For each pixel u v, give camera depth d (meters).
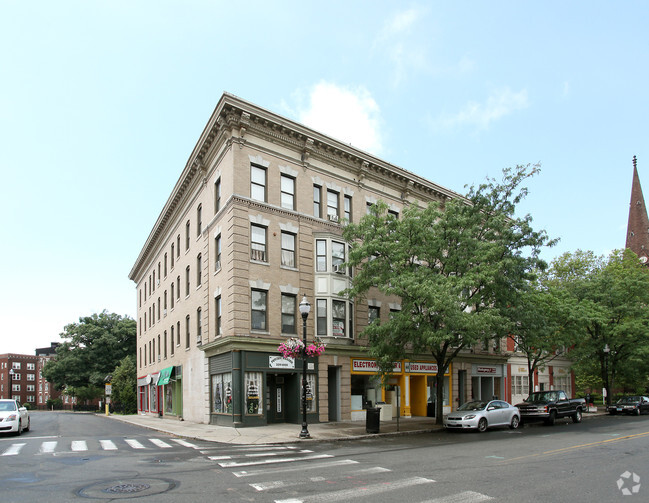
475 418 21.00
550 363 43.28
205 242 26.84
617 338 36.56
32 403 115.50
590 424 25.30
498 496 8.64
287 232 25.19
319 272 25.73
